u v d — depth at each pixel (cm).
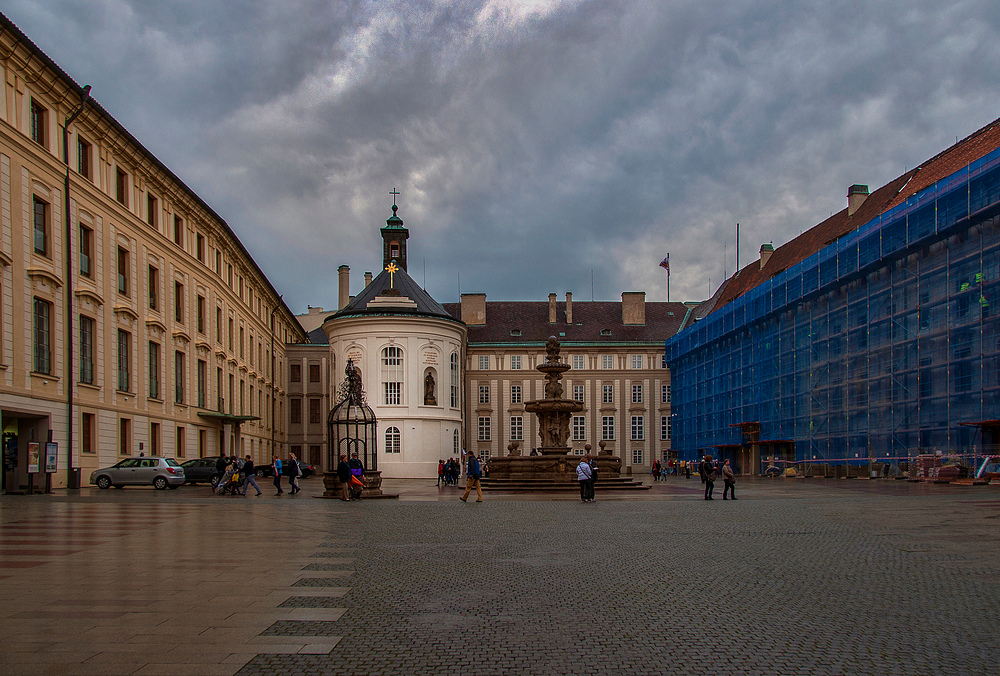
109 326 3850
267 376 7556
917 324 4578
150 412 4319
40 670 697
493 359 9281
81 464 3566
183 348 4847
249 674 690
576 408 3962
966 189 4147
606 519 2156
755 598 1011
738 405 7238
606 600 1002
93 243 3712
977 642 794
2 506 2491
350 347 7212
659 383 9312
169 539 1627
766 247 8062
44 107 3350
